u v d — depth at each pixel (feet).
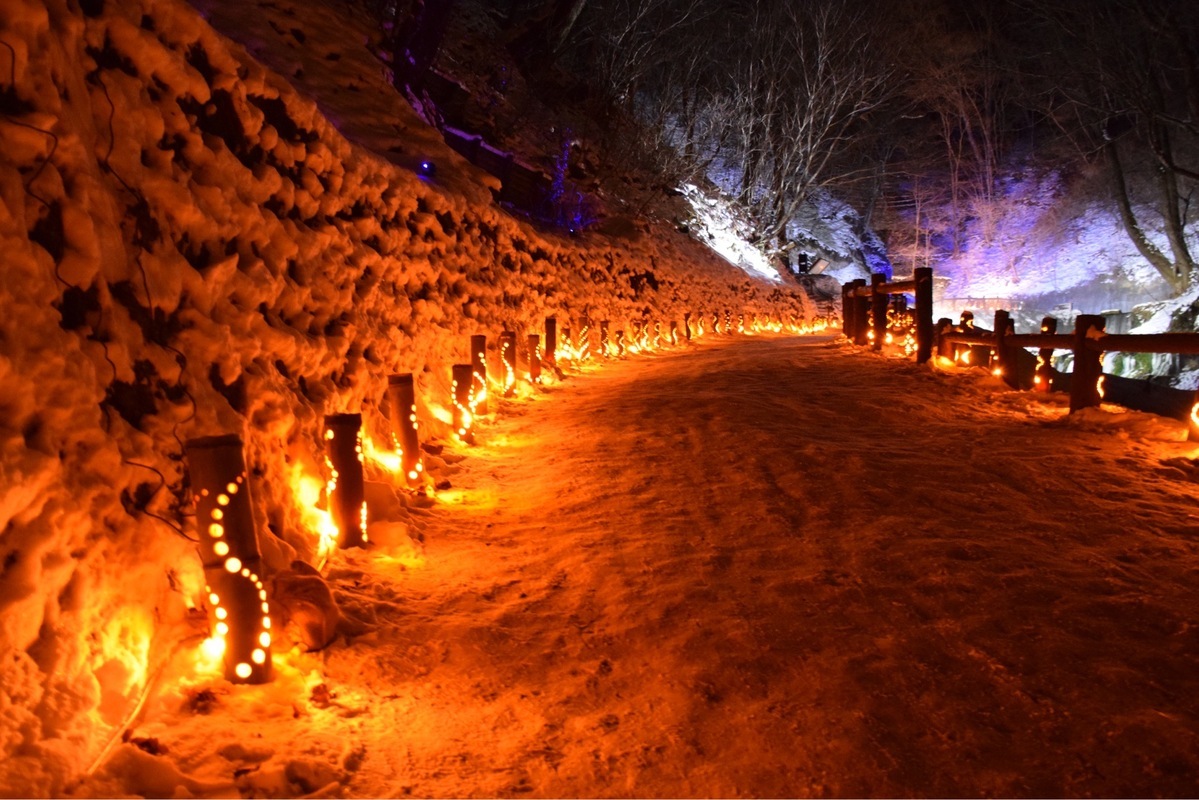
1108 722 10.57
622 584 16.05
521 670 12.83
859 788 9.63
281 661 12.21
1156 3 94.58
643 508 20.83
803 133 129.29
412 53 51.75
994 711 11.08
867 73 130.52
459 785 9.77
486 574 16.69
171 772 9.18
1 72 10.80
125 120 13.71
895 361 44.06
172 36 16.12
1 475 9.07
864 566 16.24
